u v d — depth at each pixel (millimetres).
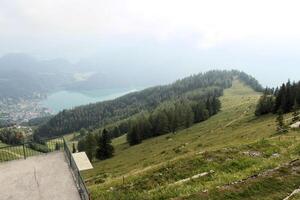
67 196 18156
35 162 22547
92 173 73688
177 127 140875
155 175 28438
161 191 24078
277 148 35031
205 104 163000
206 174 26984
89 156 115438
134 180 28469
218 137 85375
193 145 79438
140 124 144000
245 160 29891
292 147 35375
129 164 76625
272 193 21125
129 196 24562
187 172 28172
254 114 121688
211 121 143000
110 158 111938
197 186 24000
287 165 25672
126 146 138125
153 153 91125
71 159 21656
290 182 22531
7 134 154125
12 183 19609
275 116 101562
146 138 143500
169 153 74562
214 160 30297
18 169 21469
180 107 157625
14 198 17984
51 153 24156
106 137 113938
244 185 22203
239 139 68500
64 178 20203
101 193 26156
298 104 103500
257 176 23844
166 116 143625
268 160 30219
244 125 102000
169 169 29312
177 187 24469
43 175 20609
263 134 66062
